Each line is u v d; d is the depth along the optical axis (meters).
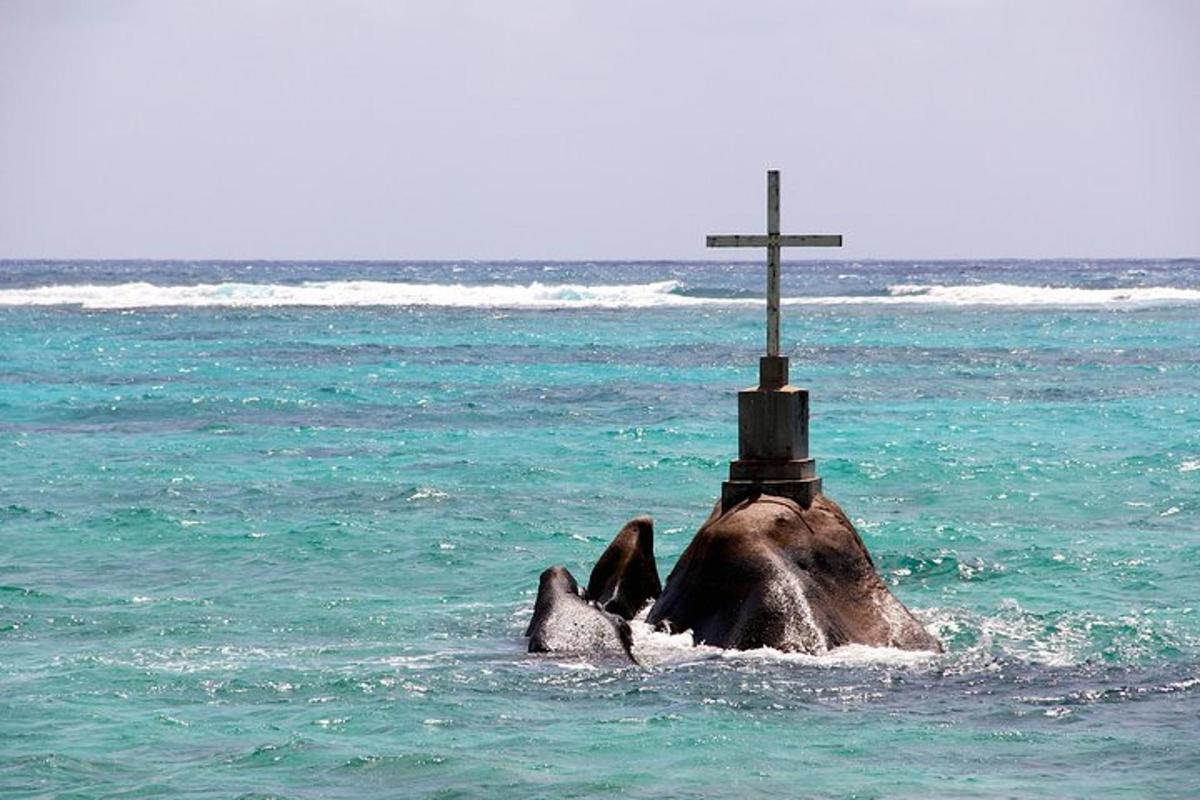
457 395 79.38
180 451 58.06
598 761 21.92
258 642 29.41
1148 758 22.20
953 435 61.69
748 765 21.75
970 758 22.17
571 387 83.75
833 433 62.66
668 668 26.67
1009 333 126.19
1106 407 72.56
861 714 24.30
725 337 122.94
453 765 21.66
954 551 38.44
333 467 53.66
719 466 53.03
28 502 46.34
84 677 26.47
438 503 46.12
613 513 44.50
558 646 27.89
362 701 24.95
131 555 38.47
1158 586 34.56
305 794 20.52
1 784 20.84
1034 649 28.78
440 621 31.33
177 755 22.16
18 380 88.00
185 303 171.62
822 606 27.92
